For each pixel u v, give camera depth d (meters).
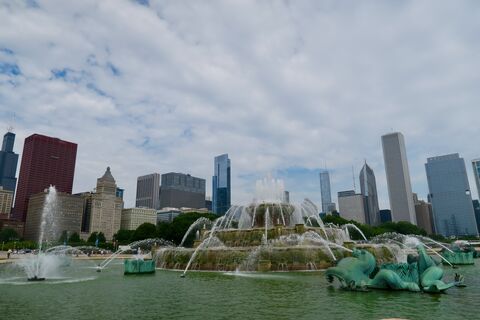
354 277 17.81
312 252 29.45
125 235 158.00
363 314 12.19
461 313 12.20
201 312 12.94
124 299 16.09
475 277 23.86
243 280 22.55
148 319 11.91
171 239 114.81
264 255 28.97
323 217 124.25
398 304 13.88
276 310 13.05
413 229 150.38
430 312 12.41
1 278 26.97
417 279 17.45
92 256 77.19
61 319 12.06
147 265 29.02
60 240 191.12
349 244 35.44
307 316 11.99
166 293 17.78
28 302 15.58
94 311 13.41
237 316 12.16
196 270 30.80
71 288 20.25
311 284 19.95
